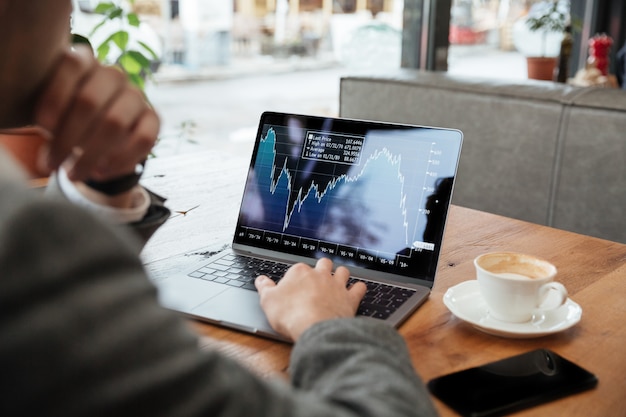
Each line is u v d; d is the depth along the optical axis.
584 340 0.87
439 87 2.24
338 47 3.23
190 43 2.84
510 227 1.32
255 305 0.92
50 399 0.35
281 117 1.15
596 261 1.14
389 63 3.36
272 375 0.78
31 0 0.45
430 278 1.01
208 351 0.43
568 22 3.24
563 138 2.00
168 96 2.87
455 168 1.03
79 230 0.38
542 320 0.91
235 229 1.15
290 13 3.06
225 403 0.41
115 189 0.73
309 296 0.81
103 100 0.61
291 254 1.09
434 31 3.29
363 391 0.53
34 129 0.67
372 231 1.06
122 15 2.15
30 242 0.36
